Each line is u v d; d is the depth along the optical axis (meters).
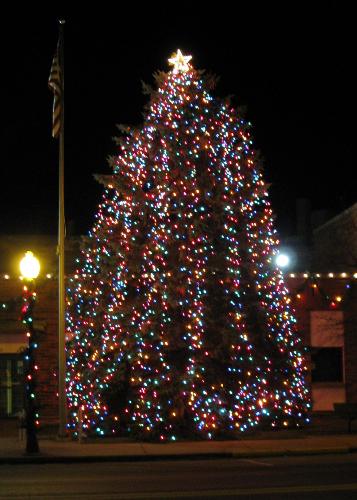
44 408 27.19
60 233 22.59
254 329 23.17
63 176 22.80
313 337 28.75
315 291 28.92
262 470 16.23
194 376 21.70
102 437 23.16
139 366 22.48
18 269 28.59
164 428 22.19
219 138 23.66
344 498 12.16
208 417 22.12
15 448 20.94
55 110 22.80
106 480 15.02
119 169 24.06
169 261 22.56
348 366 28.84
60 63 23.02
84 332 24.12
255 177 24.08
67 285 25.50
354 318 29.08
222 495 12.64
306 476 14.94
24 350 20.70
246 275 23.33
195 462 18.70
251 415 23.06
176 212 22.83
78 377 24.19
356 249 35.22
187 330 22.08
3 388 27.78
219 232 23.03
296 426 24.69
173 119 23.38
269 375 23.39
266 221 24.09
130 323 22.55
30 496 12.91
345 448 20.34
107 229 23.98
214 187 23.20
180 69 24.06
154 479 14.98
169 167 23.12
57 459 19.19
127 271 22.98
